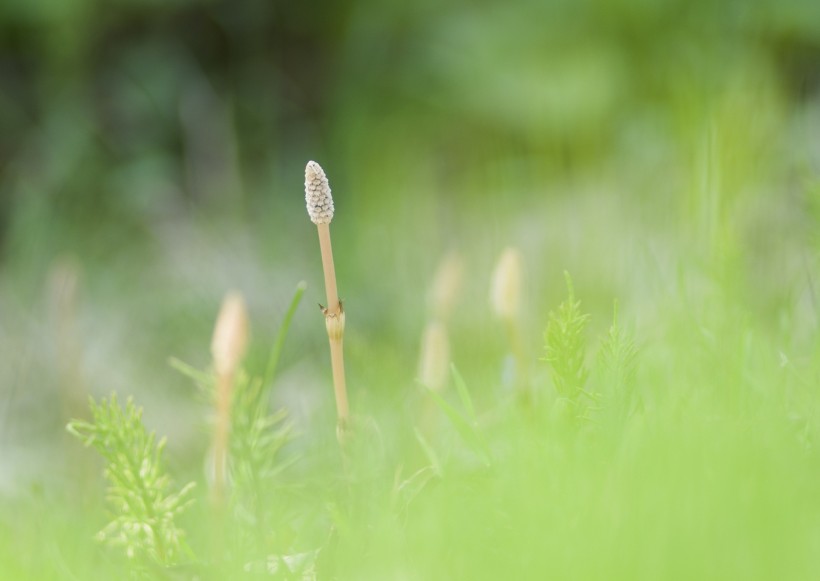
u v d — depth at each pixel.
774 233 1.94
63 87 5.38
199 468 1.80
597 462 1.50
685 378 1.62
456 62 5.41
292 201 5.18
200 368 3.22
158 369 3.38
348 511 1.55
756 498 1.42
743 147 1.87
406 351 2.77
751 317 1.67
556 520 1.46
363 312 3.29
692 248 1.83
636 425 1.52
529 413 1.62
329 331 1.55
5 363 3.30
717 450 1.46
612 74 4.92
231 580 1.52
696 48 3.82
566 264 2.49
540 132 4.73
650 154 3.80
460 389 1.60
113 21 5.64
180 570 1.53
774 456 1.46
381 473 1.57
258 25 5.88
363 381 1.79
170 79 5.57
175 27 5.80
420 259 3.71
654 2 4.81
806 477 1.46
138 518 1.54
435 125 5.44
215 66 5.87
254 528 1.57
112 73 5.61
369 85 5.75
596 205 3.00
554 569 1.43
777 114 2.64
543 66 5.09
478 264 3.55
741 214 1.86
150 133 5.49
